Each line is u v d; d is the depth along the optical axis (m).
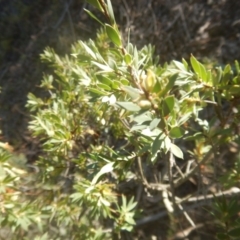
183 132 0.18
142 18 0.53
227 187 0.27
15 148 0.49
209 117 0.40
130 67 0.19
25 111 0.54
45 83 0.39
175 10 0.52
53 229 0.36
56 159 0.32
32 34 0.59
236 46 0.47
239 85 0.22
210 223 0.38
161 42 0.51
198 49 0.49
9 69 0.58
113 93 0.21
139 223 0.39
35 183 0.35
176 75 0.17
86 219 0.33
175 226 0.39
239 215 0.31
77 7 0.58
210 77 0.22
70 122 0.31
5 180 0.28
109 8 0.19
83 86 0.31
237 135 0.26
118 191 0.39
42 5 0.60
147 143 0.22
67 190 0.36
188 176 0.32
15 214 0.29
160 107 0.17
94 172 0.24
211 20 0.50
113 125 0.32
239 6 0.50
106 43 0.35
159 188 0.37
